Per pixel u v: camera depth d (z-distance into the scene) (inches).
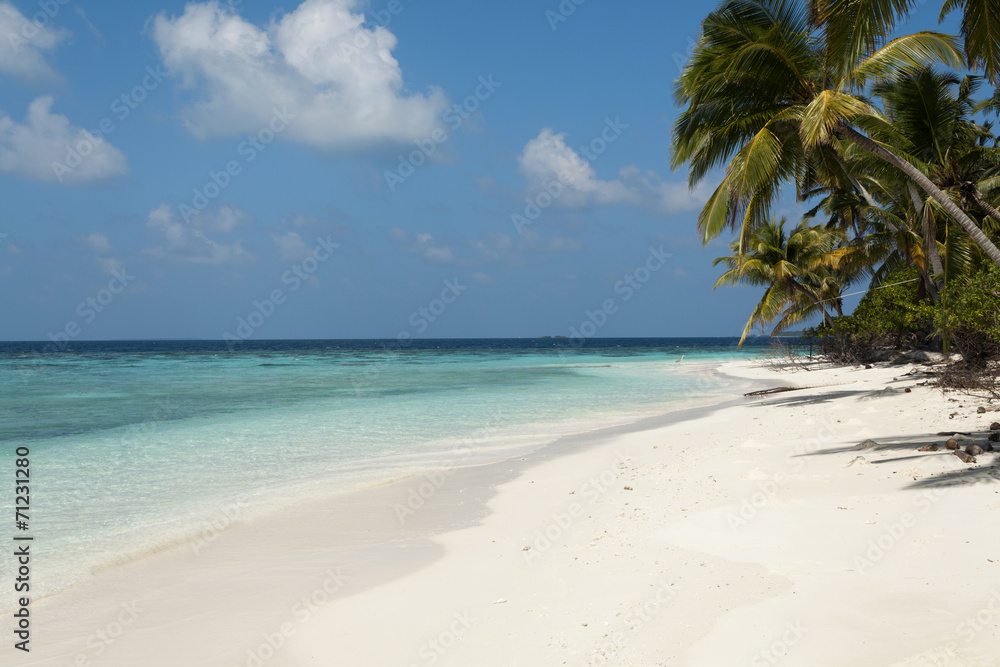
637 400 930.1
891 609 165.0
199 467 465.4
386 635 185.3
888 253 1243.8
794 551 219.3
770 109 504.7
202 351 3811.5
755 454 422.9
